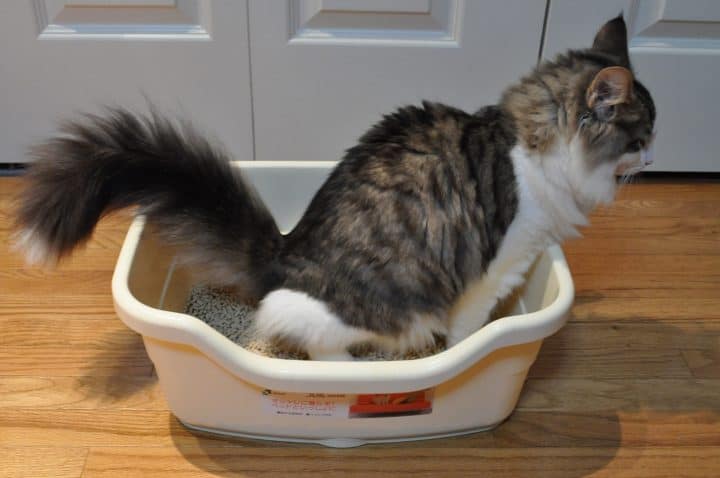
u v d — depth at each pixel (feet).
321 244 3.66
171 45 5.47
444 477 3.74
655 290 5.13
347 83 5.72
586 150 3.70
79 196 3.42
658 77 5.81
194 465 3.74
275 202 4.90
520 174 3.72
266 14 5.36
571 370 4.42
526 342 3.41
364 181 3.64
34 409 3.99
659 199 6.16
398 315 3.68
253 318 4.38
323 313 3.59
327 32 5.52
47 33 5.40
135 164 3.51
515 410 4.13
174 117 5.56
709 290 5.15
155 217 3.64
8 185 5.87
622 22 4.11
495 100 5.83
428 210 3.60
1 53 5.44
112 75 5.59
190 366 3.51
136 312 3.31
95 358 4.34
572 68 3.80
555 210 3.85
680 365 4.50
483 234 3.71
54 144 3.51
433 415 3.73
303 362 3.26
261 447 3.86
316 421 3.68
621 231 5.74
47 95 5.65
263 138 5.98
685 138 6.13
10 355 4.33
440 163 3.64
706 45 5.72
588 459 3.86
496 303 4.26
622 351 4.58
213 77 5.64
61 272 5.01
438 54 5.62
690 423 4.10
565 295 3.59
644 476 3.78
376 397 3.56
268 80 5.67
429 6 5.43
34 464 3.68
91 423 3.92
